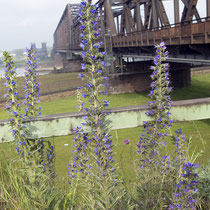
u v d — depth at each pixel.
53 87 46.41
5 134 2.29
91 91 2.09
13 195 2.40
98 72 2.09
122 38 33.31
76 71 80.69
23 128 2.21
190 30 14.88
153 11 24.20
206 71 50.78
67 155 13.80
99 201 2.06
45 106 35.31
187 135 17.36
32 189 2.13
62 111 31.27
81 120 2.28
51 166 2.73
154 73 2.62
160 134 2.50
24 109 2.77
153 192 2.28
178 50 20.17
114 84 40.34
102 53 2.11
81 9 2.15
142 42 25.12
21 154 2.19
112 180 2.12
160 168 2.63
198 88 39.72
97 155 2.12
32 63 2.96
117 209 2.19
